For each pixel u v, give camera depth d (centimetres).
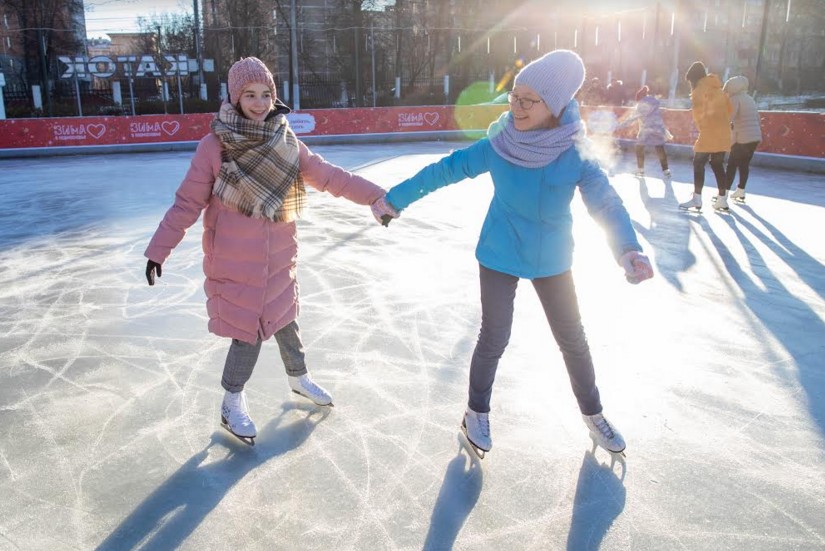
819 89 4522
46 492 243
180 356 365
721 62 4725
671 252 578
